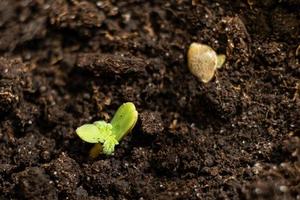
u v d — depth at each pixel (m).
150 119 0.19
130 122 0.19
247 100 0.19
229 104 0.19
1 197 0.19
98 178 0.19
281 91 0.19
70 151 0.19
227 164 0.19
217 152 0.19
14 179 0.19
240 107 0.19
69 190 0.19
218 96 0.19
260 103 0.19
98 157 0.19
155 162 0.19
